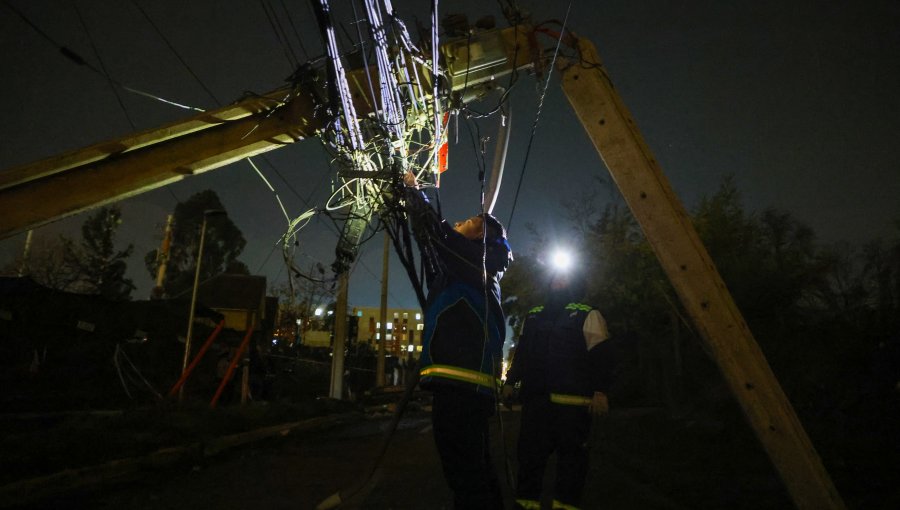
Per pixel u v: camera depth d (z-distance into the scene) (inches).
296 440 464.1
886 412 339.3
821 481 143.0
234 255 1824.6
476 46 198.8
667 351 628.4
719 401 476.1
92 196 220.2
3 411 465.7
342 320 812.6
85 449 278.1
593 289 642.2
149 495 232.8
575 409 155.6
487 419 113.7
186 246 1759.4
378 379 1106.1
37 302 568.1
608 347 159.5
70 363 603.5
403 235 125.9
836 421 346.0
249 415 482.3
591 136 174.2
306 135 223.0
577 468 154.9
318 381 1137.4
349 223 175.6
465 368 109.3
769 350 500.1
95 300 617.6
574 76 178.4
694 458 303.0
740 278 588.1
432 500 227.8
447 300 114.5
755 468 258.8
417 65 204.2
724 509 200.2
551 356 160.7
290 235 175.6
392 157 151.5
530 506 156.9
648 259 614.9
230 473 293.0
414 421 707.4
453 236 117.1
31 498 212.2
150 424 359.9
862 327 491.2
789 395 441.4
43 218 217.6
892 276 637.3
